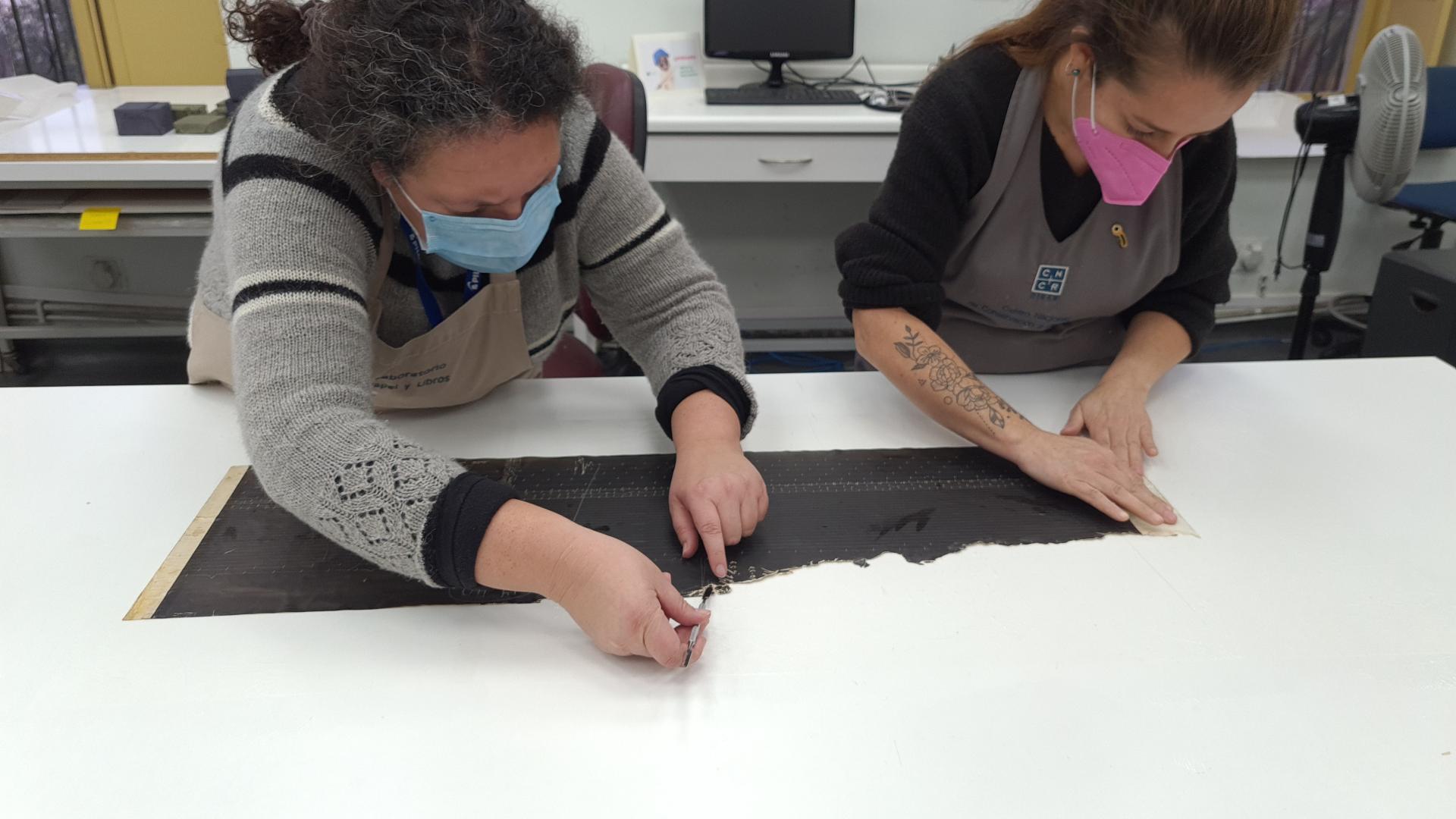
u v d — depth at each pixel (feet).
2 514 2.79
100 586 2.49
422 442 3.29
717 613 2.42
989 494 3.02
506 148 2.31
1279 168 9.75
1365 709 2.13
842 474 3.13
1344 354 9.64
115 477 3.01
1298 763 1.99
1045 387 3.86
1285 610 2.46
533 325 3.43
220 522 2.79
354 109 2.28
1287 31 2.57
